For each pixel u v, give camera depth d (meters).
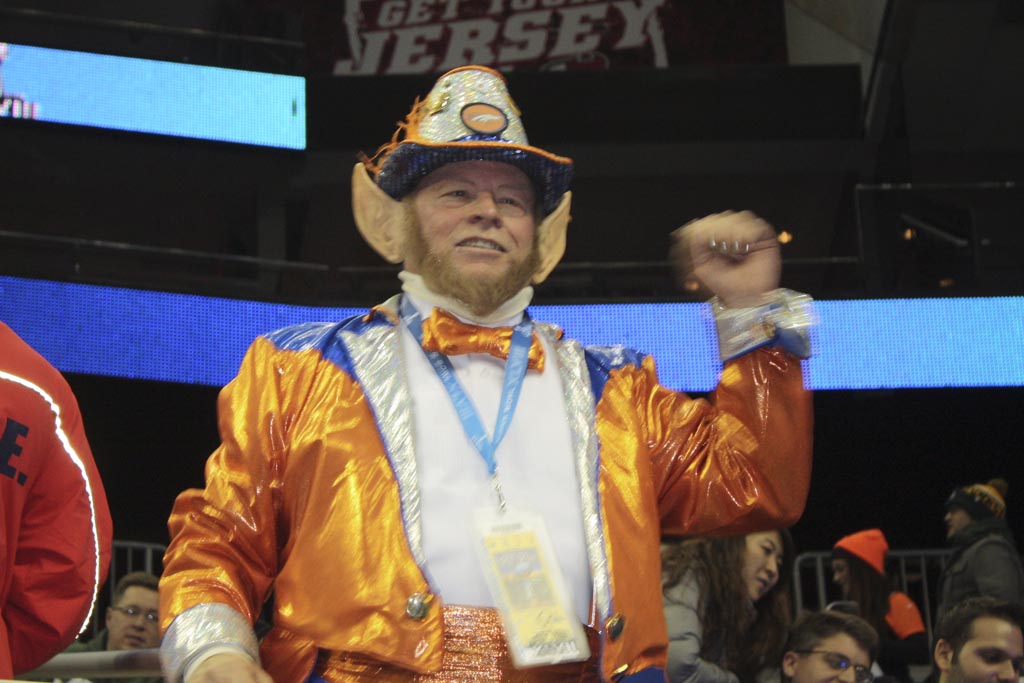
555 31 10.96
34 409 1.95
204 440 8.30
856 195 9.02
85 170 9.27
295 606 1.83
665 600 3.89
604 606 1.85
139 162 9.09
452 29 10.88
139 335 7.75
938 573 7.34
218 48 10.16
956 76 9.79
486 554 1.80
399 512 1.85
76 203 9.82
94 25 8.74
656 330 8.20
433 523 1.86
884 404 8.59
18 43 8.42
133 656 2.24
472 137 2.08
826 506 9.12
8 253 9.08
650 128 10.34
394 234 2.21
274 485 1.92
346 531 1.84
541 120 10.34
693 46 11.05
